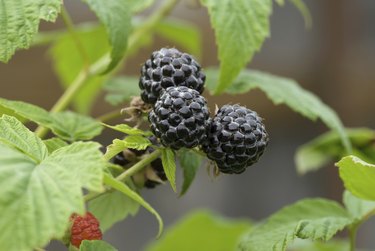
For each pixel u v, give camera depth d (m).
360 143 0.46
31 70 0.60
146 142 0.33
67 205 0.30
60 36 0.47
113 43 0.37
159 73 0.34
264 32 0.37
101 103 0.59
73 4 0.61
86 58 0.42
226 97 0.58
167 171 0.33
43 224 0.29
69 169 0.30
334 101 0.65
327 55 0.65
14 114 0.36
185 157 0.36
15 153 0.31
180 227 0.50
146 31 0.44
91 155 0.31
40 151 0.32
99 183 0.30
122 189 0.31
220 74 0.37
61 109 0.42
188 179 0.36
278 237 0.36
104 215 0.37
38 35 0.47
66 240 0.33
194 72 0.34
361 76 0.65
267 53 0.65
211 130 0.33
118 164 0.35
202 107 0.33
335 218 0.37
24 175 0.30
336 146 0.46
